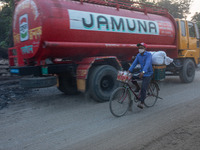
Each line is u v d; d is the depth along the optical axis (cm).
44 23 468
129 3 691
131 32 647
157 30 740
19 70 514
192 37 911
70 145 319
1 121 439
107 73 579
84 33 534
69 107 539
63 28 493
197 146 304
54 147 314
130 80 464
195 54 914
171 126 383
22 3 532
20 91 739
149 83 501
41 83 503
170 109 493
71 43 511
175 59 857
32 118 455
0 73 945
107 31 583
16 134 368
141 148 302
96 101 584
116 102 441
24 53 541
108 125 400
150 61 454
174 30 824
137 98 476
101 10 590
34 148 313
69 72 593
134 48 670
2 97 639
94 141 330
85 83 558
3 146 322
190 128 371
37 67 532
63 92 685
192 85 809
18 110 519
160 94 661
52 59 547
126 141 327
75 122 423
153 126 387
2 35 1377
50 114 482
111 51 625
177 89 734
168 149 297
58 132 372
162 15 848
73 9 523
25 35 525
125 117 445
